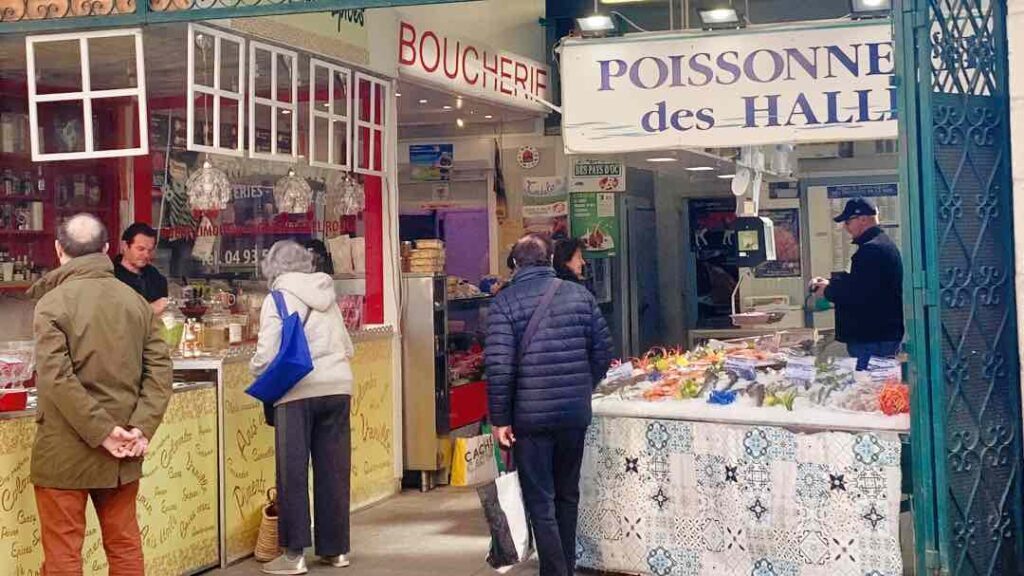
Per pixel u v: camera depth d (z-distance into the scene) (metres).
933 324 4.68
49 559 5.02
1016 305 4.85
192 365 6.60
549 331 5.62
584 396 5.68
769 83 5.45
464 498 8.36
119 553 5.16
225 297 8.12
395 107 8.73
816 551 5.55
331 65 7.73
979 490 4.84
